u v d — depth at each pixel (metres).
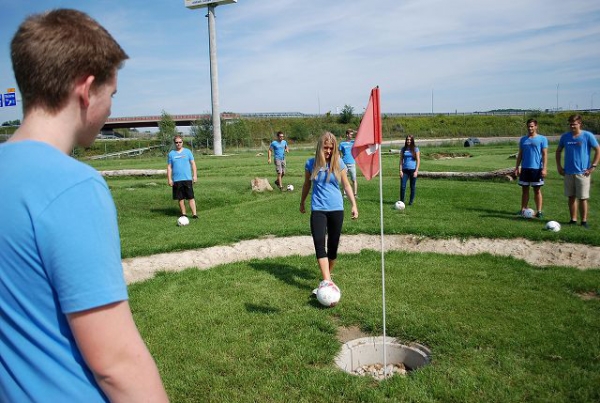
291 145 55.97
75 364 1.22
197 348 4.48
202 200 14.48
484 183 17.55
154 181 19.12
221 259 8.20
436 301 5.60
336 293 5.45
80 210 1.16
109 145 55.91
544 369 3.92
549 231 8.58
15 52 1.25
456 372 3.87
